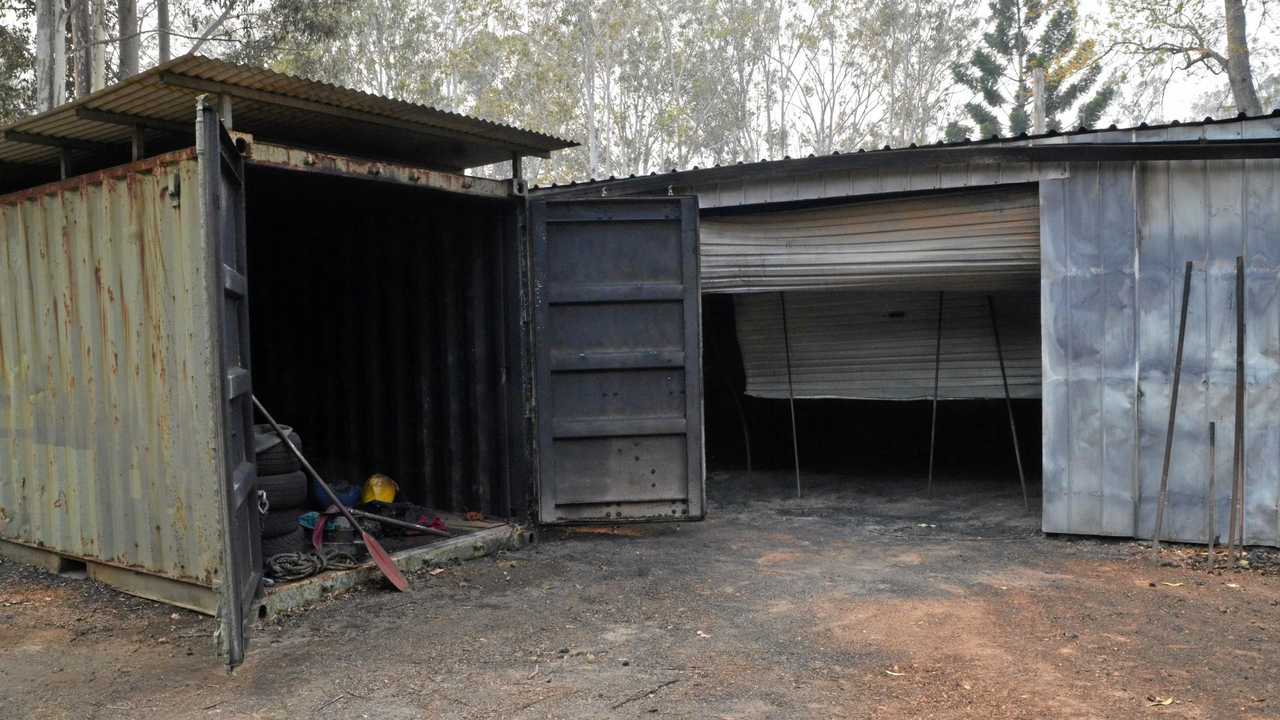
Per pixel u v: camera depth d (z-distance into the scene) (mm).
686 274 7227
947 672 4430
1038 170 7066
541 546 7211
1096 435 7012
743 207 8070
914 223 7637
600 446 7242
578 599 5777
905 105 39531
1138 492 6910
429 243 7879
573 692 4250
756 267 8180
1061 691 4164
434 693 4273
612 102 36688
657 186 8211
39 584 6254
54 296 6199
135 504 5688
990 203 7383
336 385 8648
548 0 32031
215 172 4570
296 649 4914
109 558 5945
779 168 7750
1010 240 7375
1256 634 4918
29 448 6605
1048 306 7082
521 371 7250
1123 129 6871
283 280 8953
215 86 5328
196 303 5023
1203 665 4465
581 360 7172
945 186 7328
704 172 7992
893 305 9289
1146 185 6809
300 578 5770
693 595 5832
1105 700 4055
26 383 6586
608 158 34906
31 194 6207
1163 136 6793
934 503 8789
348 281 8523
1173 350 6781
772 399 11062
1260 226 6539
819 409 11023
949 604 5543
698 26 38094
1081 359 7023
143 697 4309
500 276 7332
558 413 7199
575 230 7191
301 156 5598
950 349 9117
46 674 4637
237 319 5172
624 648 4855
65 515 6309
